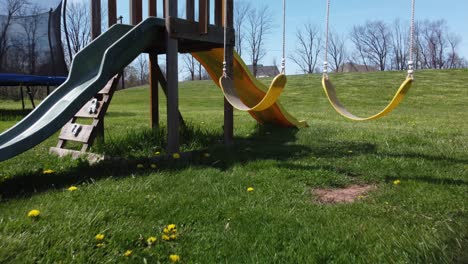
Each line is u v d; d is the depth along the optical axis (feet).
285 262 7.19
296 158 16.24
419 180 12.69
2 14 35.81
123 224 8.56
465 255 7.00
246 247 7.79
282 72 13.76
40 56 38.01
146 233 8.25
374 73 106.73
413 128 26.86
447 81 87.71
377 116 12.32
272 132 24.03
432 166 14.51
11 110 44.91
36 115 14.33
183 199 10.41
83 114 17.61
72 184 11.89
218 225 8.88
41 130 12.71
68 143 18.85
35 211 8.83
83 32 151.94
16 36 36.60
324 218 9.34
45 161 15.34
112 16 18.80
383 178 13.15
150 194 10.80
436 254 7.09
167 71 16.56
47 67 38.45
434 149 17.71
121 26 18.31
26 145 12.28
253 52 188.14
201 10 17.65
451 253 7.06
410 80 11.62
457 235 7.87
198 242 7.98
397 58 201.16
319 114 42.27
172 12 16.56
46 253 7.21
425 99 68.54
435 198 10.74
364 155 16.52
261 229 8.64
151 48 19.57
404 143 19.54
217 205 10.10
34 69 37.65
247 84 23.25
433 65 203.62
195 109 57.77
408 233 8.21
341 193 11.89
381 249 7.55
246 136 22.58
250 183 12.30
